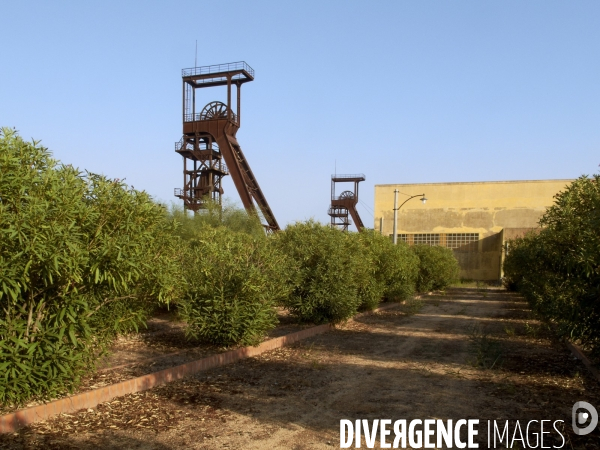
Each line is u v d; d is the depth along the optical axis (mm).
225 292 8945
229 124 32219
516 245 22672
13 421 4859
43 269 4699
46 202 4703
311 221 13773
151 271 6051
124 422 5219
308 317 12594
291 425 5285
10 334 5043
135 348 8953
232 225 25156
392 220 46750
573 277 7551
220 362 8094
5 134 4828
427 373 7805
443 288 30000
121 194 5789
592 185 8438
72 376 5574
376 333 12430
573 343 10070
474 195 44531
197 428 5113
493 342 9883
